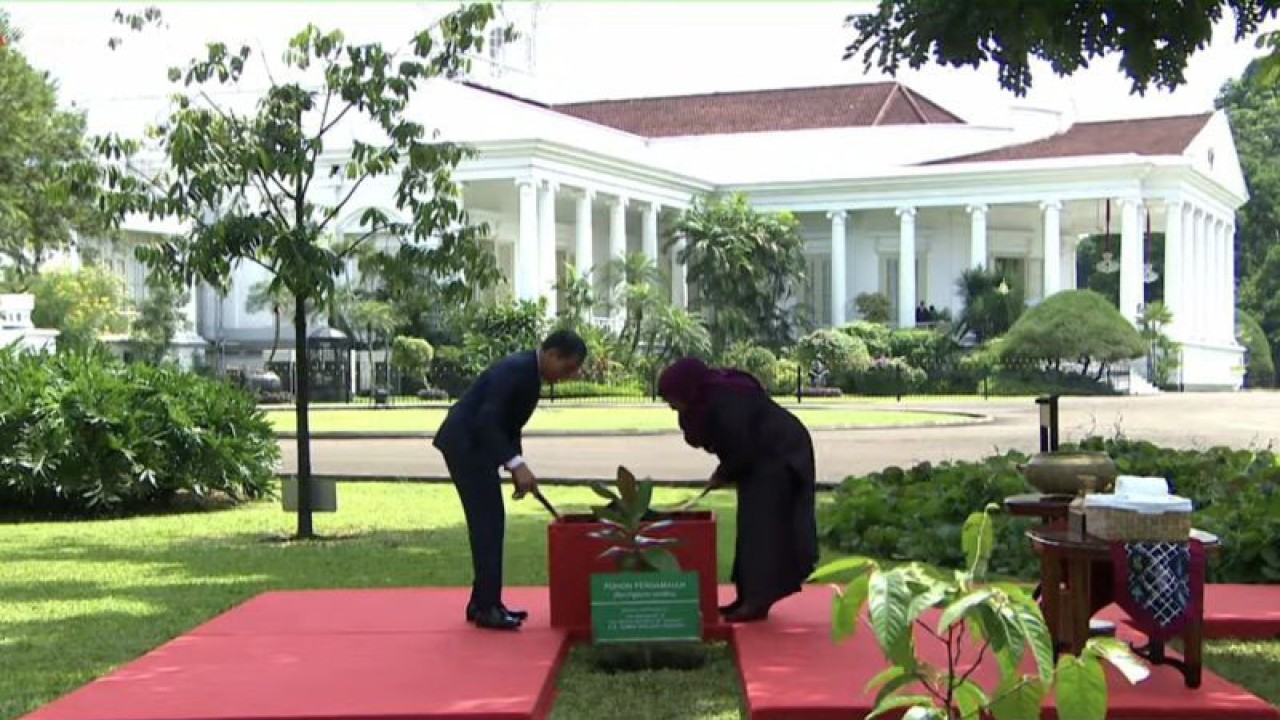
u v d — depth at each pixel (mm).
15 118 33375
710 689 5973
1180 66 11078
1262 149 85000
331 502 11805
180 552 10617
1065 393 48344
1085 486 6133
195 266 11281
